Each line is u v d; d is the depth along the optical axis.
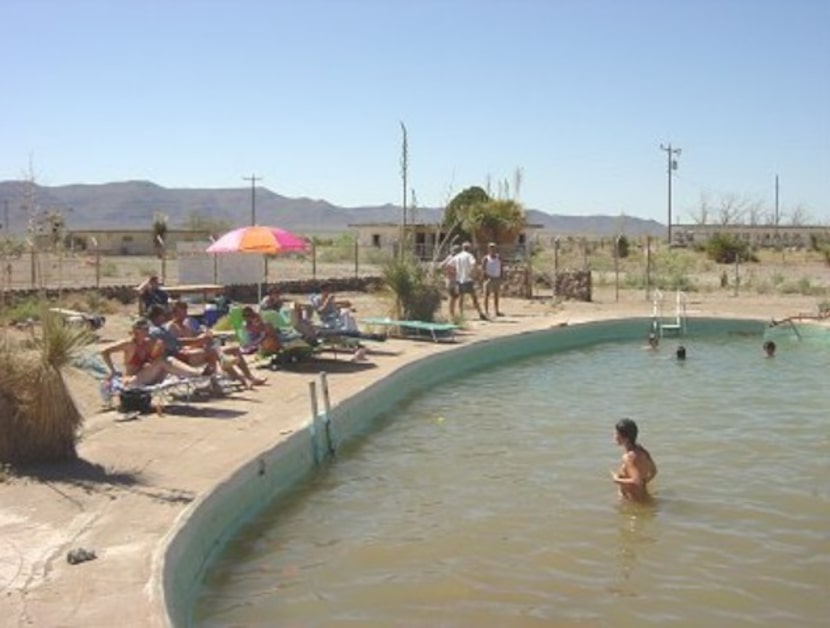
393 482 10.80
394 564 8.20
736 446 12.69
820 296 35.62
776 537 8.95
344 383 14.70
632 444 10.20
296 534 8.97
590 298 33.25
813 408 15.48
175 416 11.93
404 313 22.23
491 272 26.17
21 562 6.78
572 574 7.98
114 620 5.79
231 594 7.52
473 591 7.61
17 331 13.91
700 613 7.21
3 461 9.36
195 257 29.62
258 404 12.79
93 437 10.68
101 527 7.55
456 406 15.66
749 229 113.88
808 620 7.10
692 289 38.34
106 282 32.22
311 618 7.08
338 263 56.34
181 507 8.05
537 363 21.20
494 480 10.90
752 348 24.11
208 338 14.05
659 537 8.91
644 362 21.38
